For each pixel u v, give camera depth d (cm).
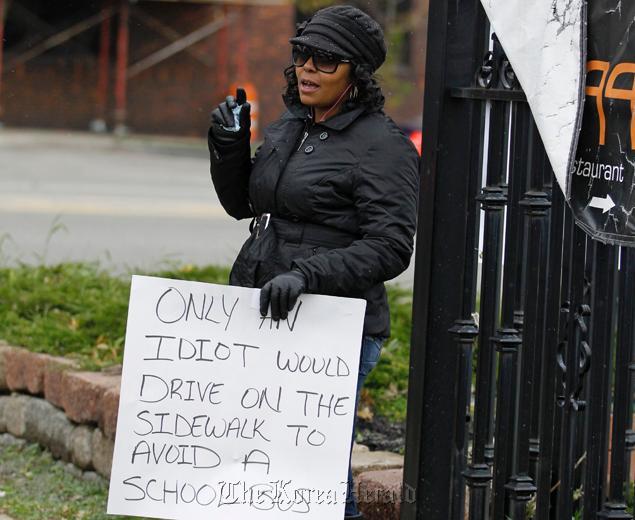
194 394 776
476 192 750
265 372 774
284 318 762
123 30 6450
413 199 773
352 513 841
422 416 762
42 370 1215
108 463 1107
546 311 763
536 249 754
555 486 869
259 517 779
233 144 823
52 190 3853
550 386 766
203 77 6794
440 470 764
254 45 6844
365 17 776
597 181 696
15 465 1198
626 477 863
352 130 777
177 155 5875
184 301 775
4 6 6372
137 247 2650
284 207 790
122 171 4831
